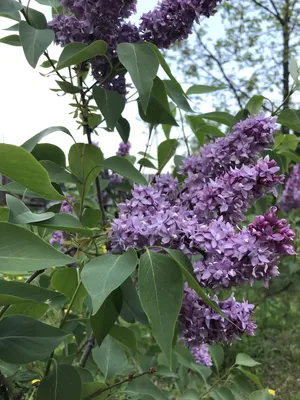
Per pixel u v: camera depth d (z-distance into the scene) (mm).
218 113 606
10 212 346
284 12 3150
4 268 273
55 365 408
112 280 291
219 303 406
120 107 482
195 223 361
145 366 674
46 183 330
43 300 327
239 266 337
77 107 528
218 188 388
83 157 518
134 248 348
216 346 696
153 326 296
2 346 343
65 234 499
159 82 502
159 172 671
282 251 337
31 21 477
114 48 479
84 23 468
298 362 1342
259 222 340
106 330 421
